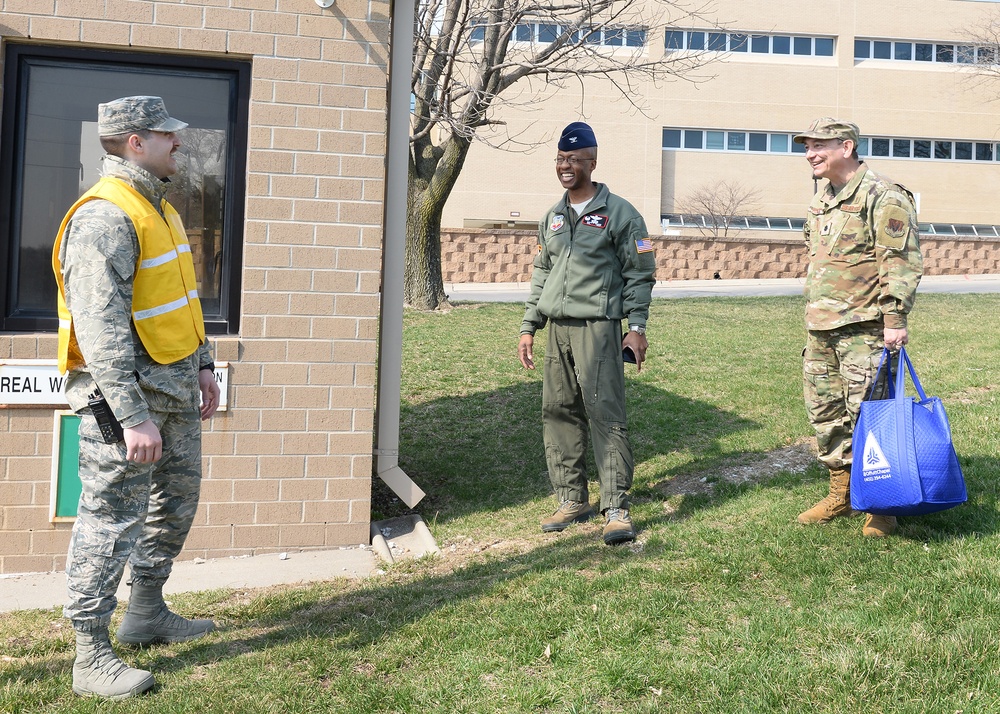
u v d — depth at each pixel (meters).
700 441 6.64
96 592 3.18
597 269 4.89
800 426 6.66
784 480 5.36
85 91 4.95
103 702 3.15
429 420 7.99
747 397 7.95
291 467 5.15
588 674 3.19
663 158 36.56
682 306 15.45
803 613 3.49
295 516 5.17
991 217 37.69
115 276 3.06
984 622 3.26
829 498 4.54
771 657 3.17
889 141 37.28
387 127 5.54
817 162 4.28
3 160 4.85
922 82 36.91
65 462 4.88
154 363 3.28
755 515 4.78
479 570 4.47
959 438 5.62
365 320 5.20
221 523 5.08
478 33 17.30
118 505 3.20
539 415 7.97
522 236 23.25
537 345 11.36
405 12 5.49
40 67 4.89
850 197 4.23
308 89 5.07
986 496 4.51
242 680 3.30
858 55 37.00
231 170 5.09
